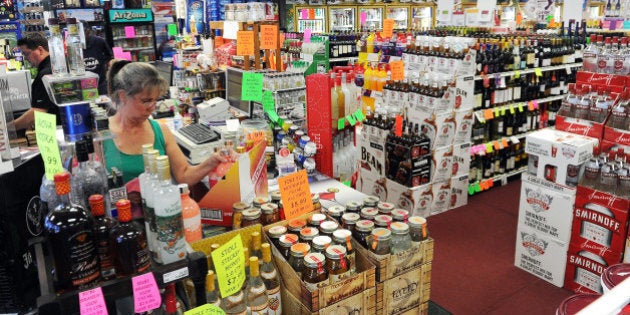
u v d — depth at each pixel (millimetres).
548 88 6086
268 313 1791
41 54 4984
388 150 4789
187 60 5625
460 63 4809
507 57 5359
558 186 3441
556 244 3564
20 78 2293
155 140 2697
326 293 1752
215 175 2518
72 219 1295
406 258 1999
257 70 4453
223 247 1562
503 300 3508
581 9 8055
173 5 10047
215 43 5758
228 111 4465
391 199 4914
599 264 3307
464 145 5059
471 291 3639
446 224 4832
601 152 3383
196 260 1453
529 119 6031
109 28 8828
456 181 5129
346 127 3660
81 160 1513
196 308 1478
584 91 3537
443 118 4734
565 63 6059
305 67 5336
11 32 9641
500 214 5094
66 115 1558
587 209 3301
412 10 11625
